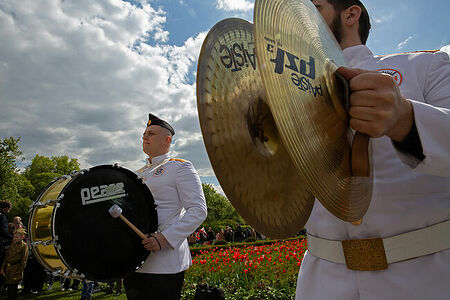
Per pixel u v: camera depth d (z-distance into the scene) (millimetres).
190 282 7230
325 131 754
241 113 928
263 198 905
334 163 774
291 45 740
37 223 2590
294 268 7004
